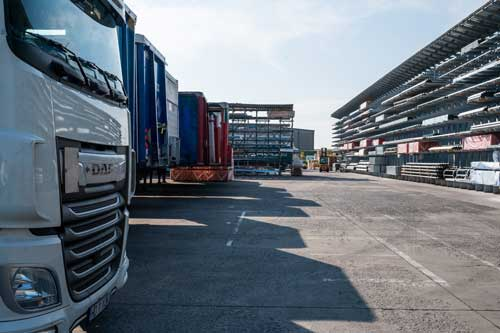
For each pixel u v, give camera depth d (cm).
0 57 221
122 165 357
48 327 231
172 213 1158
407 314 434
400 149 3981
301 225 984
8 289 214
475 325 407
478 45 2642
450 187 2478
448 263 646
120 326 394
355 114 6956
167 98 1485
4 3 226
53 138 241
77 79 272
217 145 2334
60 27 281
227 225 970
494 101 2520
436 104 3453
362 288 518
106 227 312
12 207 216
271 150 3734
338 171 6278
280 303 462
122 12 408
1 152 215
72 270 259
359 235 867
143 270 589
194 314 427
